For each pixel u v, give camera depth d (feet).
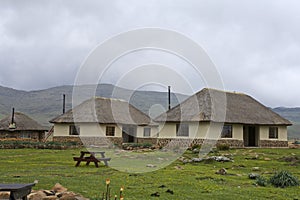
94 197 29.71
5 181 37.11
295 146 118.52
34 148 100.22
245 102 121.08
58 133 127.75
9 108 435.94
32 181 37.32
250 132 118.52
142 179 41.88
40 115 392.68
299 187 39.75
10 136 146.41
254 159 70.85
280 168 57.67
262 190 36.94
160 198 30.96
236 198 32.24
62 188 30.53
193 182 40.47
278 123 116.88
